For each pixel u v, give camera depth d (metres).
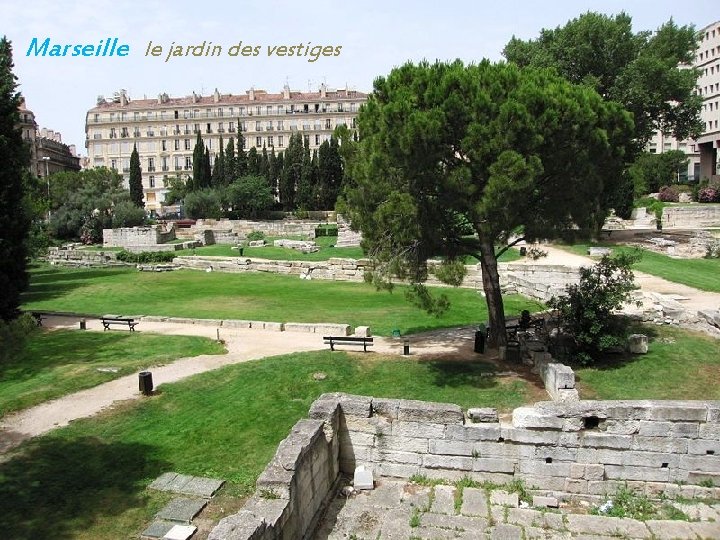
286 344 26.06
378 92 22.30
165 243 70.94
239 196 91.25
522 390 18.72
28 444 16.17
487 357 22.45
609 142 21.31
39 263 60.12
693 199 76.44
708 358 20.95
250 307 35.84
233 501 13.38
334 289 41.66
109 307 37.41
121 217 77.31
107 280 48.78
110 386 20.77
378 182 20.83
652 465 13.34
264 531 9.63
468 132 18.34
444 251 22.17
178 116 139.50
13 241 32.00
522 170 17.59
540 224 21.47
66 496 13.55
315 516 12.53
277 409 18.12
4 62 33.94
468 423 14.07
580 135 19.70
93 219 77.88
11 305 31.86
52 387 20.38
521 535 11.77
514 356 21.92
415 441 14.06
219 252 60.66
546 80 20.78
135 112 140.00
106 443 16.27
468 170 18.56
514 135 18.11
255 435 16.55
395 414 14.15
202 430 16.92
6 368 23.08
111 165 141.62
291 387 19.72
